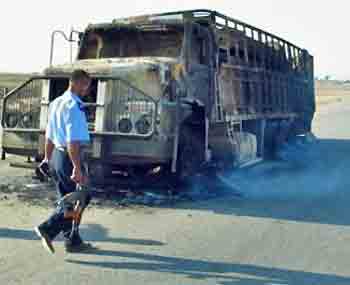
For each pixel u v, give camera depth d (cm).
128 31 993
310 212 804
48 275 499
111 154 798
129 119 788
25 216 715
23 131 848
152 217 736
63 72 823
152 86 816
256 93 1209
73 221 563
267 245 622
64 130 550
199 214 765
